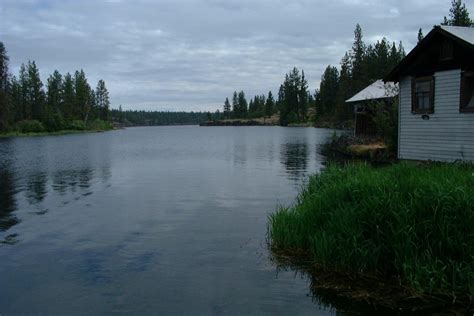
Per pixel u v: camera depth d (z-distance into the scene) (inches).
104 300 258.1
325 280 283.1
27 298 261.7
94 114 5383.9
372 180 364.5
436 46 711.7
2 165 1066.7
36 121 3811.5
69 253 347.6
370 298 255.1
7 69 3336.6
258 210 507.8
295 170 893.8
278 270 302.4
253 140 2223.2
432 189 308.7
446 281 260.2
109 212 504.7
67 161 1175.6
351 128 3280.0
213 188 676.7
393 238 291.6
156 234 404.2
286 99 5457.7
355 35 3489.2
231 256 335.0
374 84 1438.2
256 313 239.1
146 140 2551.7
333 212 339.6
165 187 694.5
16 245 370.3
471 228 281.1
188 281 285.6
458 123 679.7
